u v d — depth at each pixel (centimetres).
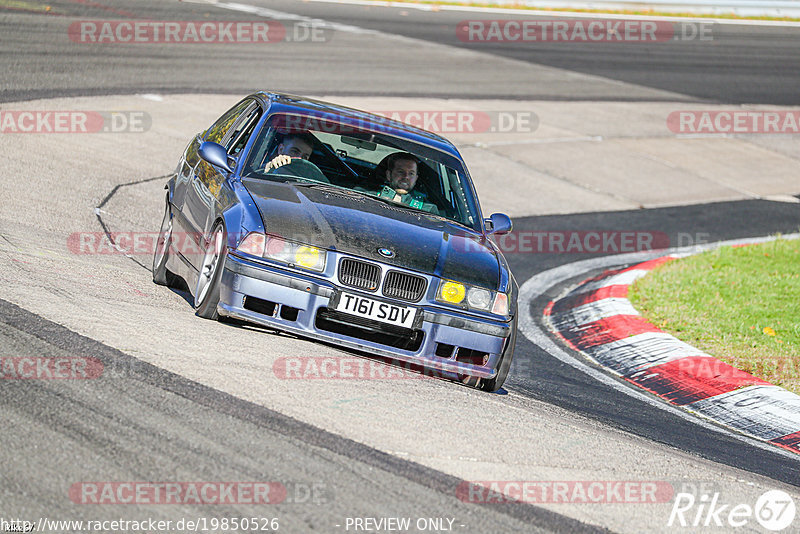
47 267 2278
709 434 2248
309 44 7769
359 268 1956
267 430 1508
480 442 1686
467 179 2442
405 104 6250
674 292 3491
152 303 2164
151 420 1461
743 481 1828
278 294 1920
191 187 2406
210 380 1673
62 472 1259
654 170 5978
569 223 4628
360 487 1377
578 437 1872
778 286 3669
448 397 1934
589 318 3198
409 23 9888
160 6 8300
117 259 2634
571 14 12288
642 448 1912
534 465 1633
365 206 2177
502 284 2089
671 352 2827
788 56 10956
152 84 5409
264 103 2448
